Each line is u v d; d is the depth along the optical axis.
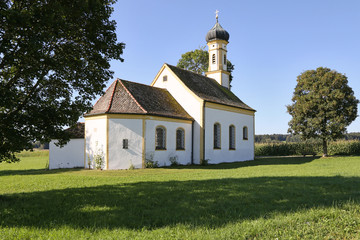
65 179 16.73
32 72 9.28
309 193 10.78
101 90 11.39
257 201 9.57
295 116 40.44
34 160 45.41
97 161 23.31
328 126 37.44
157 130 25.73
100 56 10.64
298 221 7.21
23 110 10.16
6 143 9.70
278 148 49.03
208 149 29.12
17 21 7.97
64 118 10.70
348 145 45.41
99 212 8.41
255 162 31.59
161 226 7.21
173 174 18.80
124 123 23.64
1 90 8.29
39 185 14.40
